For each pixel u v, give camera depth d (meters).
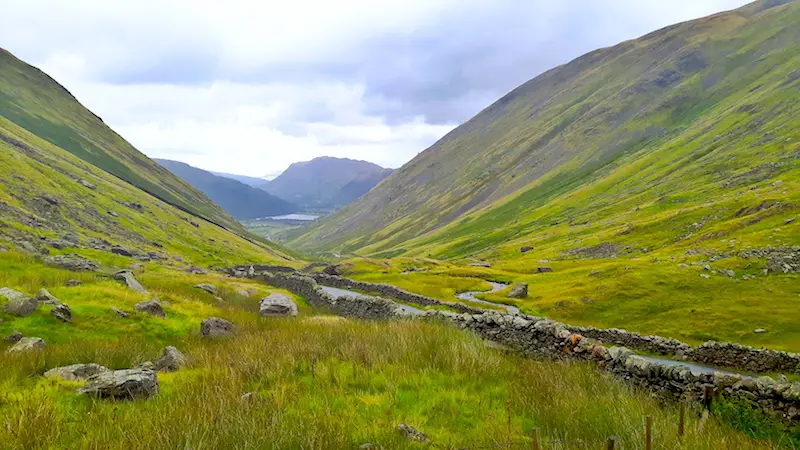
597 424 8.00
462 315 22.41
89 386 9.70
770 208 88.12
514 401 9.45
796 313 45.81
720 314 48.72
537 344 17.34
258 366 11.48
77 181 115.19
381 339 13.97
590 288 64.06
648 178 187.50
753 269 58.88
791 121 163.88
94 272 30.36
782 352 28.11
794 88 193.88
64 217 83.56
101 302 21.69
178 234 123.31
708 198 131.12
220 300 33.47
